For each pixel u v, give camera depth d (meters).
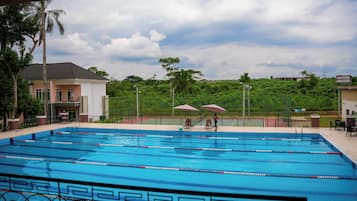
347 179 10.88
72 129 23.70
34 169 12.88
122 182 11.01
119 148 17.22
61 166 13.35
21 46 27.56
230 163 13.54
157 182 10.95
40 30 27.70
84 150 16.77
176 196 9.50
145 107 43.00
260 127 22.28
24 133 20.38
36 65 36.41
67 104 30.75
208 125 22.44
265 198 4.96
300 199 4.66
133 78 73.06
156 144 18.25
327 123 26.88
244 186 10.41
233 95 49.59
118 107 43.34
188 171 12.41
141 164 13.56
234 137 19.77
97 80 34.00
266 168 12.62
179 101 45.62
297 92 52.31
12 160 14.48
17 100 25.31
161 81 69.12
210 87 58.38
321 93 50.38
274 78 70.12
